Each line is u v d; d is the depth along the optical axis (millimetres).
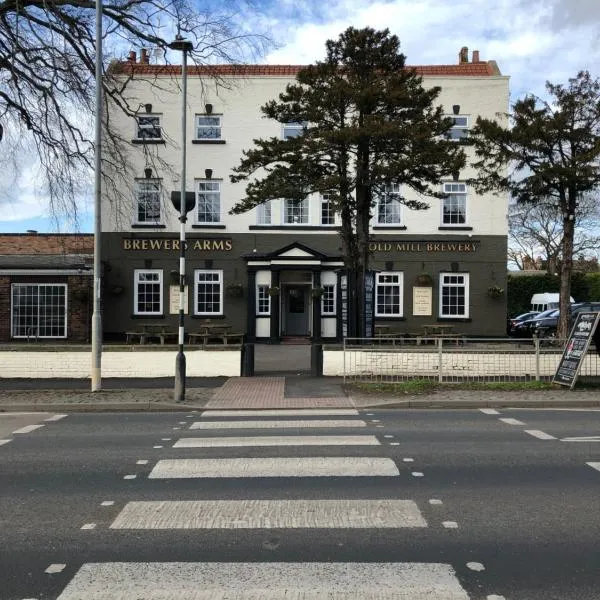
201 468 6746
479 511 5281
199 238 26078
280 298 25828
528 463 6945
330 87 15125
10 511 5363
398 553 4383
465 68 27234
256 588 3850
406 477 6359
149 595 3770
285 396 12461
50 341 23656
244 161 15820
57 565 4211
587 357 14164
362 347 14828
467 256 26172
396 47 15883
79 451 7711
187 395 12547
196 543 4590
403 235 26250
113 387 13695
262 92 26281
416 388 13070
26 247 25953
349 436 8539
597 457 7242
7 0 14242
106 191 17891
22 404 11398
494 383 13562
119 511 5328
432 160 14680
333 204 15750
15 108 14945
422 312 26109
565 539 4645
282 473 6520
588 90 17062
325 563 4211
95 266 12812
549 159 17375
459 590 3814
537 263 59031
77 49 15039
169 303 25906
